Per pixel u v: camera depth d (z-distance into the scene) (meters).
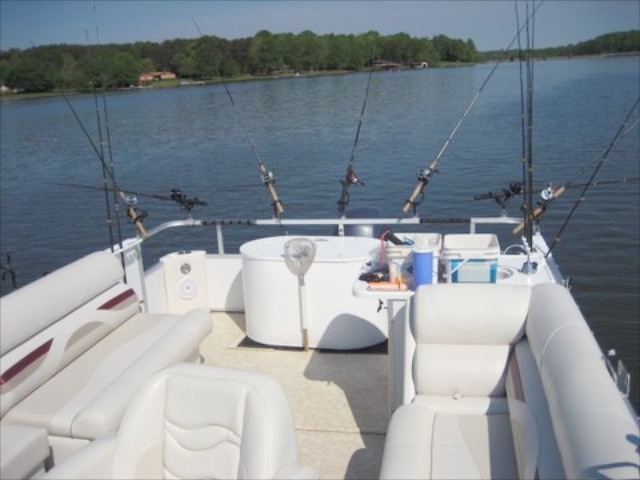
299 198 15.32
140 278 4.13
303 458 2.86
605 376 1.77
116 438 2.17
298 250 3.63
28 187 18.33
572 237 11.93
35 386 2.81
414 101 33.28
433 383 2.47
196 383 2.11
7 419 2.66
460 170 17.14
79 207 15.95
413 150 20.27
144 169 19.45
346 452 2.90
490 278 2.79
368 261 3.25
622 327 8.88
